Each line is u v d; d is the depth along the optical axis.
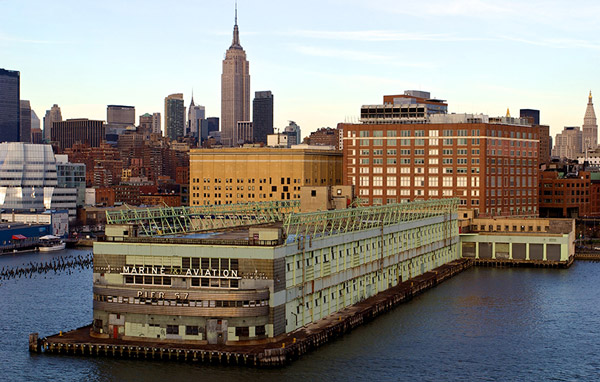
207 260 145.00
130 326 146.75
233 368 137.50
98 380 133.75
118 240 150.75
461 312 191.50
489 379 139.62
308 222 161.88
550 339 167.00
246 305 141.50
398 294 199.00
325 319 166.62
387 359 148.25
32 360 145.88
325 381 134.00
